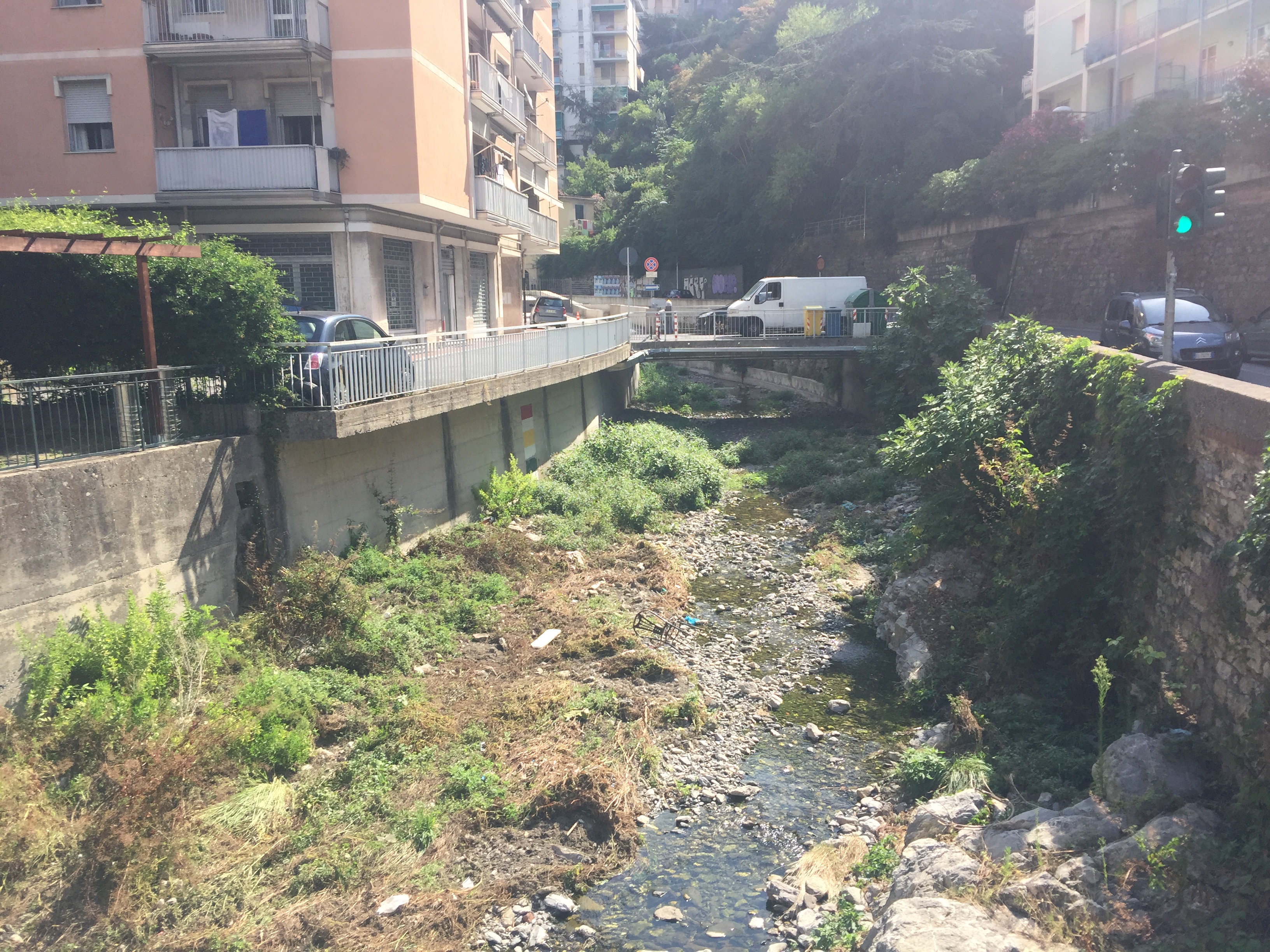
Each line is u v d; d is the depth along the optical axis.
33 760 7.29
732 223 55.38
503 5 26.27
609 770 8.62
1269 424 6.61
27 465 8.43
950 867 6.29
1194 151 23.62
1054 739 8.71
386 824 7.76
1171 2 30.23
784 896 7.10
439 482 15.66
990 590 11.52
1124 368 9.52
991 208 33.78
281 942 6.46
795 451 26.03
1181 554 8.02
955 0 44.72
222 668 9.41
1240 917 5.36
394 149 19.00
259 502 11.05
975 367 14.15
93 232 10.19
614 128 85.31
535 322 33.38
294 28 18.52
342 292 19.50
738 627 13.28
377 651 10.55
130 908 6.51
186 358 10.80
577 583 14.43
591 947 6.62
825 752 9.61
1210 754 7.02
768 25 63.19
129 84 18.47
